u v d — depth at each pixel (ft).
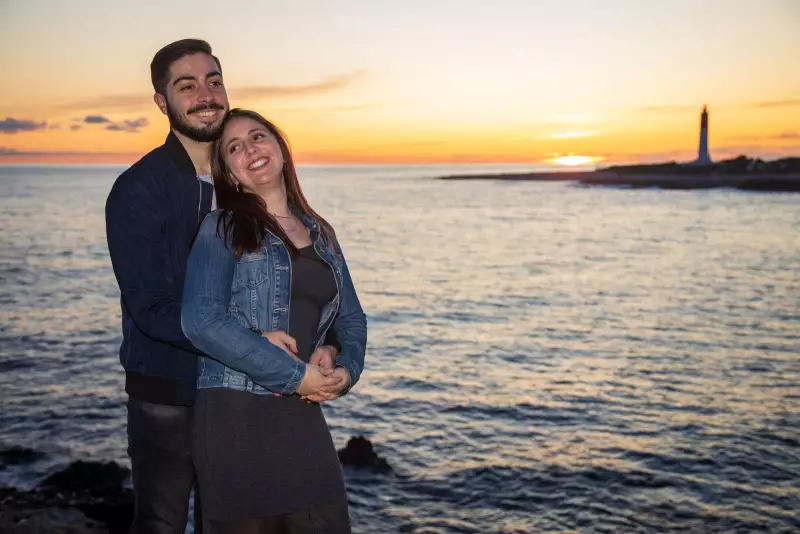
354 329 8.16
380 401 39.86
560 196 442.09
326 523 7.27
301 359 7.37
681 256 132.16
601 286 95.81
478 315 73.72
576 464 29.71
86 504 20.52
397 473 28.17
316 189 594.65
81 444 30.78
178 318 7.41
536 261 126.11
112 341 55.11
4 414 35.17
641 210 278.26
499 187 650.02
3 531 15.60
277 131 7.53
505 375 47.39
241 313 7.12
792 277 102.53
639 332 64.54
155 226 7.69
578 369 49.70
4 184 607.37
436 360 52.16
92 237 153.38
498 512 24.62
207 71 8.11
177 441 8.04
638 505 25.46
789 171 479.00
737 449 32.07
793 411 39.01
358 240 165.17
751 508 25.32
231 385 7.14
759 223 207.92
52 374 44.19
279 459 7.07
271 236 7.23
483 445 32.27
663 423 36.52
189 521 19.97
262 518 7.00
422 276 105.60
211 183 8.22
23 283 88.79
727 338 61.41
